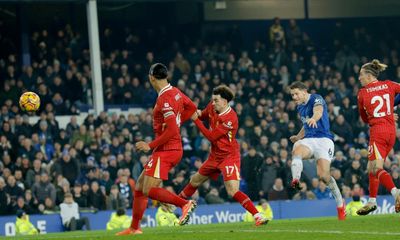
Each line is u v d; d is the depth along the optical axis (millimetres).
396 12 57750
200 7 54375
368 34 56844
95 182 35906
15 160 37875
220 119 21047
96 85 43844
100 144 39375
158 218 33344
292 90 21672
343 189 38469
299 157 21281
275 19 50844
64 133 39625
